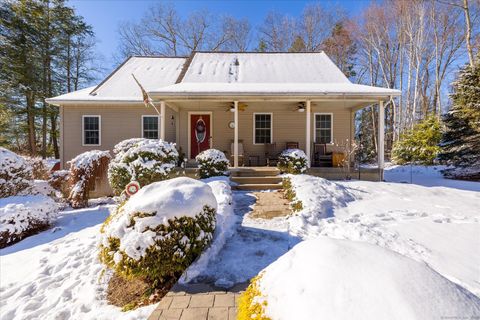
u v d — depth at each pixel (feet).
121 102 33.04
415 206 18.21
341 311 4.17
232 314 6.78
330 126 35.58
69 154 34.19
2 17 49.19
